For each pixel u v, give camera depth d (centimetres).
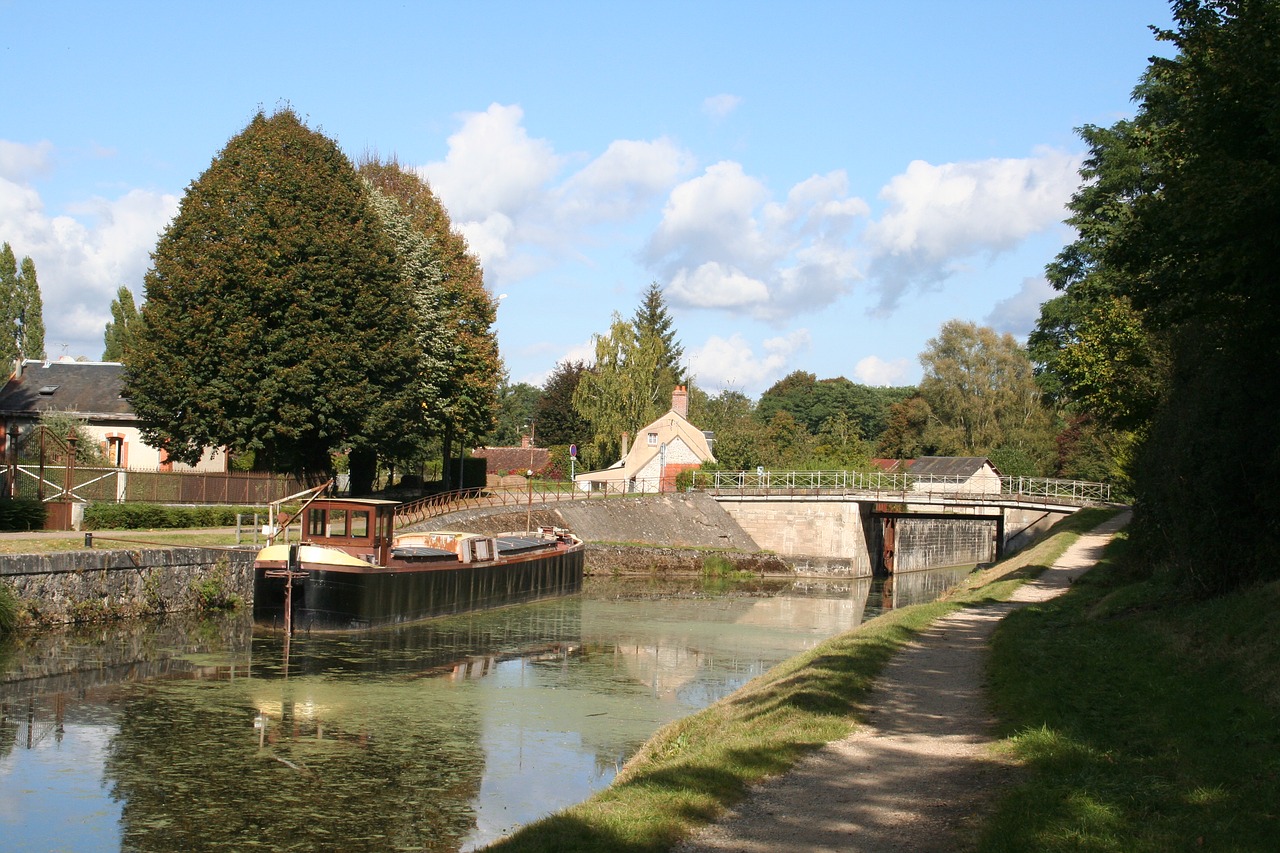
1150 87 3853
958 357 9500
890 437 10325
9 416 5384
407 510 4862
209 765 1648
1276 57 1673
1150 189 2098
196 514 3791
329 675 2372
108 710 1959
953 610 2556
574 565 4609
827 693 1470
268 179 4294
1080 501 6122
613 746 1833
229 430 4053
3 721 1848
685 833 920
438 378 5238
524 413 15512
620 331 8419
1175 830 848
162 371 4025
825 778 1084
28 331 7381
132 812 1424
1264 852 792
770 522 6738
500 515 5303
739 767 1114
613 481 7169
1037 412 9131
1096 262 4588
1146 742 1133
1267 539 1942
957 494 6281
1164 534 2530
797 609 4306
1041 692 1414
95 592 2736
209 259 4091
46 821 1377
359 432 4397
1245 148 1761
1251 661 1390
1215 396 2062
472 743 1831
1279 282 1686
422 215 5941
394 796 1521
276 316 4166
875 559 7081
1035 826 869
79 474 3744
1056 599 2631
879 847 881
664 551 5947
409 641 2914
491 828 1394
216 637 2745
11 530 3138
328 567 2933
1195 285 1883
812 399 14338
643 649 2984
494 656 2753
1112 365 3656
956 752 1180
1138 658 1652
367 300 4334
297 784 1567
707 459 8112
